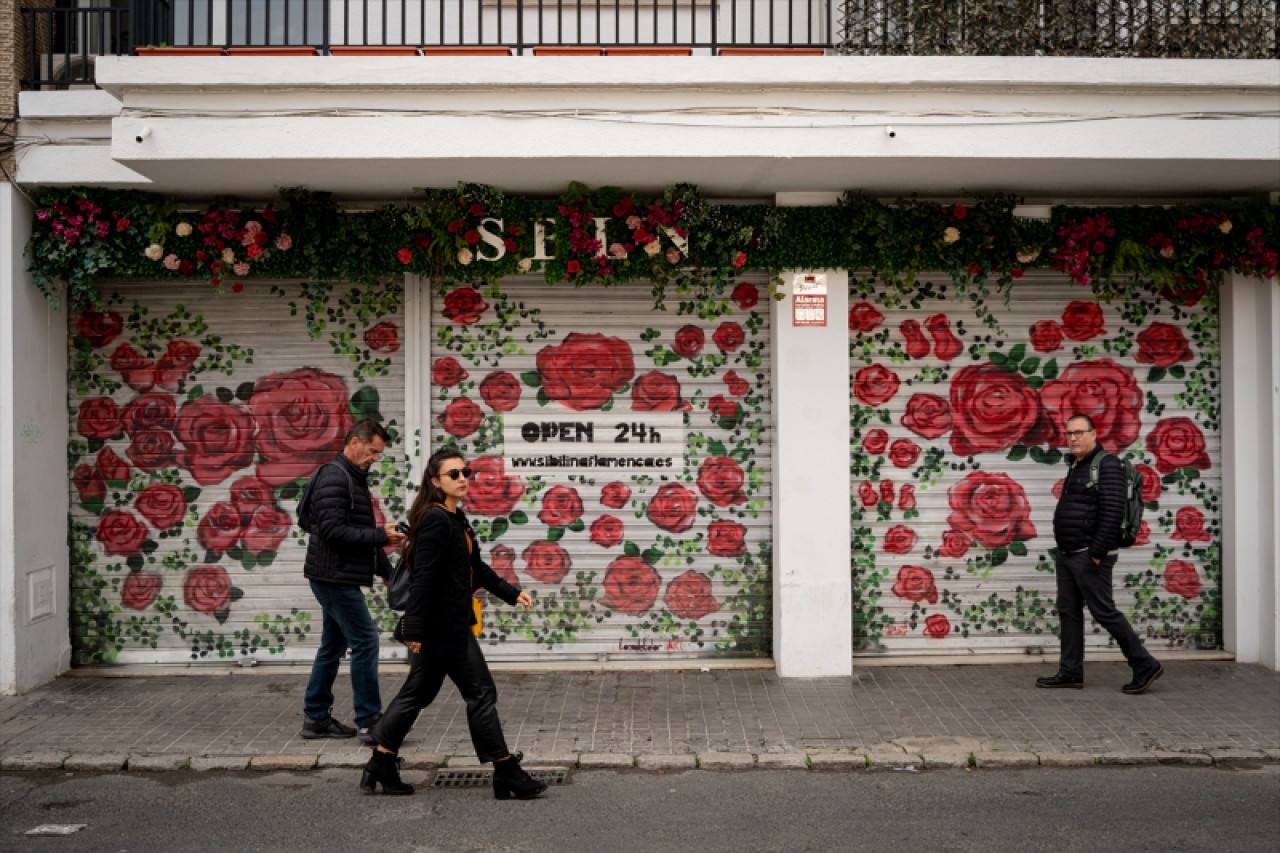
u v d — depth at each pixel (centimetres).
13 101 773
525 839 530
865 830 543
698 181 782
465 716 732
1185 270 829
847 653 823
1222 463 871
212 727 707
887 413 862
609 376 854
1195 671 833
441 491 575
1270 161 734
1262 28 783
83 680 821
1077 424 777
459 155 711
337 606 666
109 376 848
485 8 871
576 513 855
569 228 796
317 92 709
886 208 802
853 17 787
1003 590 866
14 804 583
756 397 854
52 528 821
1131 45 780
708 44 802
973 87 724
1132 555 875
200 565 852
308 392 851
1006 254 813
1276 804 581
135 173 764
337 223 791
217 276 800
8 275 770
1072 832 539
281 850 515
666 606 857
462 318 851
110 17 862
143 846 521
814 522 821
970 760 649
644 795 596
